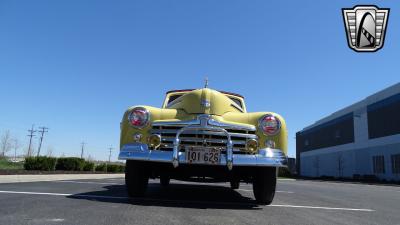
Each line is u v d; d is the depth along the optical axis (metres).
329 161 56.16
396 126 37.69
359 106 46.31
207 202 5.58
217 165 5.19
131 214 4.08
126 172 5.41
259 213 4.68
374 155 42.03
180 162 5.01
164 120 5.25
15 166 22.09
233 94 6.69
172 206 4.88
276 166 5.14
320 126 60.88
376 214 5.35
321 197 8.23
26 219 3.62
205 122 5.19
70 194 5.96
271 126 5.30
